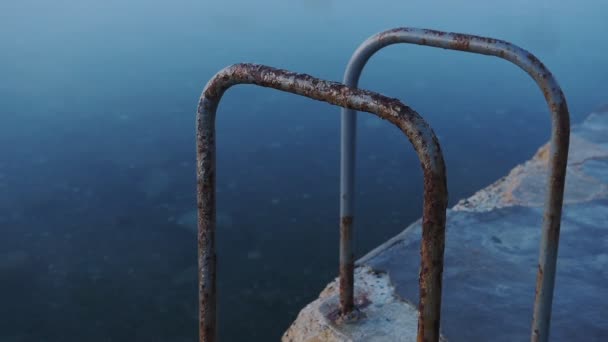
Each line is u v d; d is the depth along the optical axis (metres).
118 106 6.03
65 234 4.30
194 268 3.96
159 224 4.39
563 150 1.51
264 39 7.38
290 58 6.74
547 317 1.64
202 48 7.25
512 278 2.33
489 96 6.08
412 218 4.33
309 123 5.76
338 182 4.80
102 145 5.38
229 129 5.65
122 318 3.57
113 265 4.00
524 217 2.73
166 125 5.70
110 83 6.49
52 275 3.93
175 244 4.18
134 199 4.67
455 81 6.42
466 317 2.12
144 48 7.35
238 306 3.58
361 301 2.16
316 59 6.68
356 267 2.37
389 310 2.11
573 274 2.38
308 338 2.04
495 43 1.50
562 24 7.71
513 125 5.53
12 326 3.53
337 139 5.46
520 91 6.18
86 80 6.55
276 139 5.46
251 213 4.44
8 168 5.04
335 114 5.93
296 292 3.69
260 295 3.67
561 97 1.47
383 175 4.86
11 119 5.79
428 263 1.00
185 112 5.91
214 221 1.22
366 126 5.66
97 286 3.83
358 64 1.69
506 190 3.03
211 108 1.18
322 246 4.09
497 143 5.23
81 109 5.97
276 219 4.37
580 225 2.70
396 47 7.34
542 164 3.23
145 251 4.11
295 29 7.66
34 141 5.43
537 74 1.47
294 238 4.18
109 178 4.92
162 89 6.33
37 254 4.11
